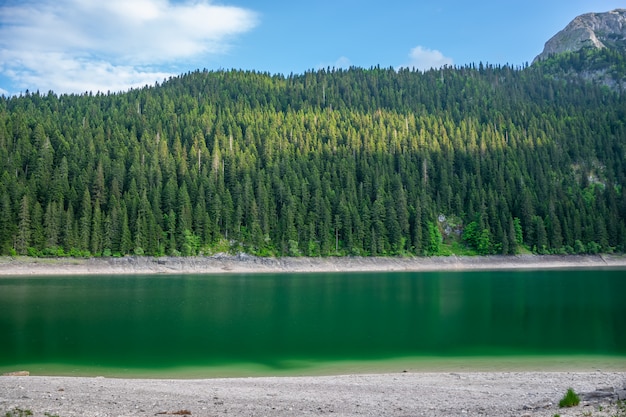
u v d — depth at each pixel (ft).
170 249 404.98
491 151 601.62
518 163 581.53
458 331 153.79
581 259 464.24
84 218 385.91
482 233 467.93
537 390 88.53
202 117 638.53
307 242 434.30
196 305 204.74
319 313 187.11
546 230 483.10
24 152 461.37
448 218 509.35
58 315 177.27
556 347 132.67
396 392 86.99
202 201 437.99
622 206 526.98
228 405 75.46
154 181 469.16
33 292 242.37
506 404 76.02
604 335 147.54
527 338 143.64
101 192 428.56
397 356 123.75
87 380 96.53
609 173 595.88
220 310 192.75
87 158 467.11
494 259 458.09
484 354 125.80
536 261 457.27
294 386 92.58
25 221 369.09
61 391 84.07
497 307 200.03
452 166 569.23
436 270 428.15
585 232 479.82
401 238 453.99
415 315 182.60
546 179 561.02
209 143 568.41
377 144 590.96
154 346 132.77
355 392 87.10
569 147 638.94
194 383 95.35
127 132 565.53
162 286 277.85
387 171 541.75
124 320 169.37
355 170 541.75
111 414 67.56
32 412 67.92
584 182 581.94
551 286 273.54
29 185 411.95
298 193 474.49
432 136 627.05
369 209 471.21
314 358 121.80
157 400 78.28
